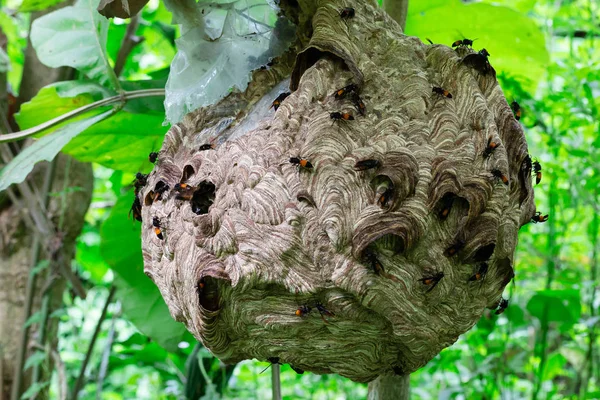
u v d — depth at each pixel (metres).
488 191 1.11
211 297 1.13
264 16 1.31
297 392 2.27
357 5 1.23
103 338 2.75
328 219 1.10
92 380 2.29
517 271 1.97
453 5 1.61
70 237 1.98
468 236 1.11
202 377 1.72
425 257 1.10
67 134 1.36
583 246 2.14
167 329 1.65
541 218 1.24
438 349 1.14
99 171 3.05
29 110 1.52
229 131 1.25
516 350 2.23
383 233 1.08
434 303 1.11
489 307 1.17
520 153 1.16
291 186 1.12
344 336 1.13
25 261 1.97
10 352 1.93
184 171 1.21
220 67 1.30
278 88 1.27
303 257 1.10
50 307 1.93
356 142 1.13
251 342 1.16
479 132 1.14
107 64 1.46
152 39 2.33
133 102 1.46
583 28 1.89
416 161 1.12
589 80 1.68
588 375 1.89
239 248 1.12
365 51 1.20
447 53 1.19
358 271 1.08
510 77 1.65
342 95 1.15
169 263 1.19
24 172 1.32
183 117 1.29
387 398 1.38
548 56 1.68
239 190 1.14
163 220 1.20
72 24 1.47
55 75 1.96
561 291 1.62
